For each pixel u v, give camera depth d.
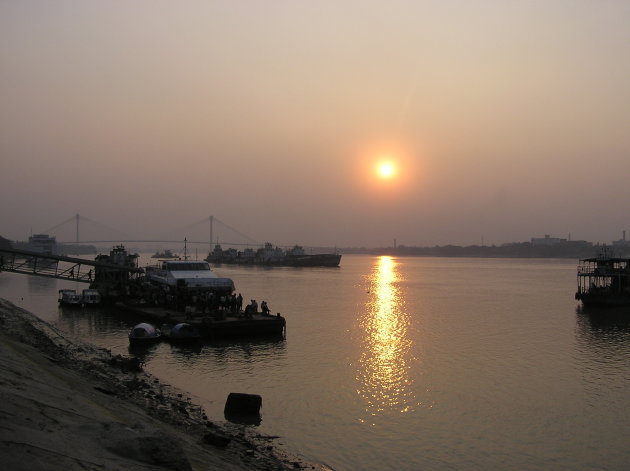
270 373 41.00
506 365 43.94
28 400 17.22
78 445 14.02
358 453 25.83
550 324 67.12
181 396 33.72
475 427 29.52
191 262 79.12
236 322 54.84
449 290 122.12
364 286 134.88
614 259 89.69
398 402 33.81
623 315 75.81
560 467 24.70
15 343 31.53
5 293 111.12
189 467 15.19
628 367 43.47
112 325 64.25
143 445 14.92
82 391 25.22
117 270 93.81
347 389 36.66
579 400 34.44
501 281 157.88
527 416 31.36
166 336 53.00
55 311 77.25
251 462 22.62
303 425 29.53
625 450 26.58
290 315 75.06
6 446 12.30
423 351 49.47
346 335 57.91
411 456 25.66
